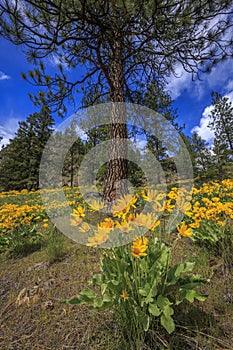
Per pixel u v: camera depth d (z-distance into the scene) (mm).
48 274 1987
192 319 1221
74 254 2355
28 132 20141
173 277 1223
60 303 1534
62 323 1335
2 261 2461
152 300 1048
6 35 3383
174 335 1104
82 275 1882
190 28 3721
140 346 1016
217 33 3777
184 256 1942
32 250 2684
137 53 4598
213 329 1115
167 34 3691
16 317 1450
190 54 4277
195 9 3189
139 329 1035
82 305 1483
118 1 2922
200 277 1383
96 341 1165
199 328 1147
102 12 3311
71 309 1455
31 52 3812
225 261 1765
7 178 20406
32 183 19141
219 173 7434
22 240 2715
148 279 1167
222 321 1201
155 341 1033
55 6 3045
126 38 4188
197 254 1957
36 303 1566
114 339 1142
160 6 3047
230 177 6418
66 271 1996
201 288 1499
